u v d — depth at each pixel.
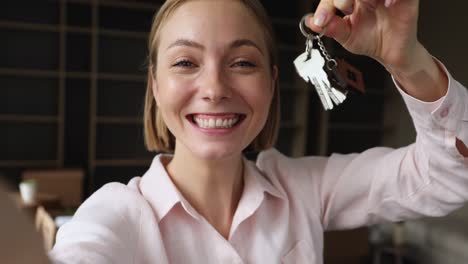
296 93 4.74
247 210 0.79
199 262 0.73
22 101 3.83
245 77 0.71
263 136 0.94
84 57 3.95
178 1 0.71
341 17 0.65
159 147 0.94
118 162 4.06
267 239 0.81
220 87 0.68
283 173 0.92
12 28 3.71
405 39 0.63
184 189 0.79
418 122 0.73
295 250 0.84
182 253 0.73
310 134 4.89
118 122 4.07
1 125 3.79
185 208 0.73
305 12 4.55
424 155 0.77
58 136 3.93
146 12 4.12
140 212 0.71
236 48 0.70
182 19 0.70
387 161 0.86
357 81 0.72
